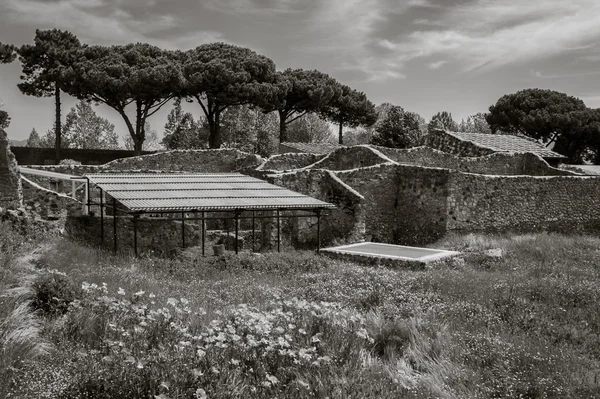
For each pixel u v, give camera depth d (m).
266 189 23.86
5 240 14.75
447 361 9.24
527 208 29.56
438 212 27.62
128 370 6.89
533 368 9.02
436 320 11.46
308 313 10.57
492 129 71.50
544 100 65.50
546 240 24.70
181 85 48.56
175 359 7.31
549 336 11.09
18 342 7.42
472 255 21.59
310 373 7.92
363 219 26.42
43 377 6.71
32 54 50.84
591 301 13.73
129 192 20.73
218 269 18.53
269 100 52.91
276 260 19.77
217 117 53.25
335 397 7.39
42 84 51.06
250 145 62.38
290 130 78.00
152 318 8.58
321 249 23.17
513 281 15.96
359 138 82.06
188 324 9.35
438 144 40.47
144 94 47.69
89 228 21.59
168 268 17.83
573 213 31.45
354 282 16.27
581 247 23.47
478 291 14.60
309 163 36.47
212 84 50.12
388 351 9.74
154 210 18.72
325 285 15.83
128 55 49.50
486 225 28.19
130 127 50.53
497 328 11.43
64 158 50.75
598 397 8.00
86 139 77.12
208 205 19.97
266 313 9.94
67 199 22.53
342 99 63.47
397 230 29.73
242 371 7.65
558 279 16.25
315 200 23.17
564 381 8.48
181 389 6.79
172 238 22.88
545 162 36.06
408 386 8.05
